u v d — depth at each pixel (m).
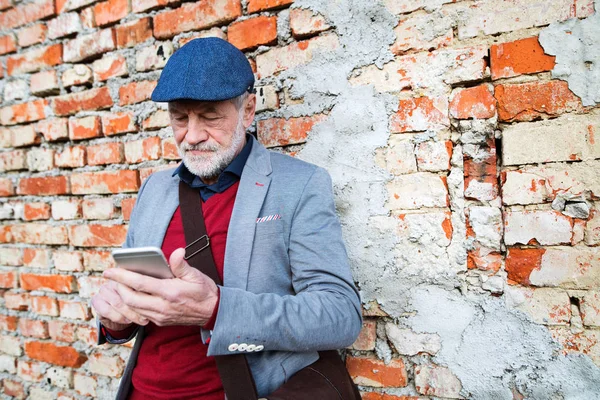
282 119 1.27
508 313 1.06
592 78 0.98
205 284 0.83
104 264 1.58
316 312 0.89
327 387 0.92
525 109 1.03
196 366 0.98
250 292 0.89
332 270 0.96
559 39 1.00
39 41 1.70
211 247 1.01
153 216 1.13
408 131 1.13
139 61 1.49
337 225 1.03
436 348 1.12
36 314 1.76
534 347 1.04
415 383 1.15
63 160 1.67
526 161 1.03
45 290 1.73
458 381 1.10
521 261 1.05
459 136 1.10
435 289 1.12
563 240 1.01
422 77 1.12
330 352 1.07
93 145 1.61
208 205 1.07
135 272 0.81
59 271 1.69
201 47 1.00
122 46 1.52
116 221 1.57
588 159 0.99
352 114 1.18
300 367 0.96
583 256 1.00
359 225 1.18
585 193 0.99
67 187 1.66
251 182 1.04
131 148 1.52
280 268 1.00
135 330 1.12
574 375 1.01
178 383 0.98
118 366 1.56
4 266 1.83
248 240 0.97
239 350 0.85
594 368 0.99
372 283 1.17
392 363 1.17
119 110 1.54
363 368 1.20
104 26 1.56
